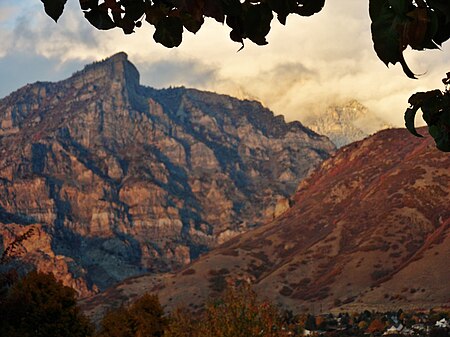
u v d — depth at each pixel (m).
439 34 2.12
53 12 2.23
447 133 2.68
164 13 2.40
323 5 2.30
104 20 2.41
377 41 2.10
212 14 2.23
